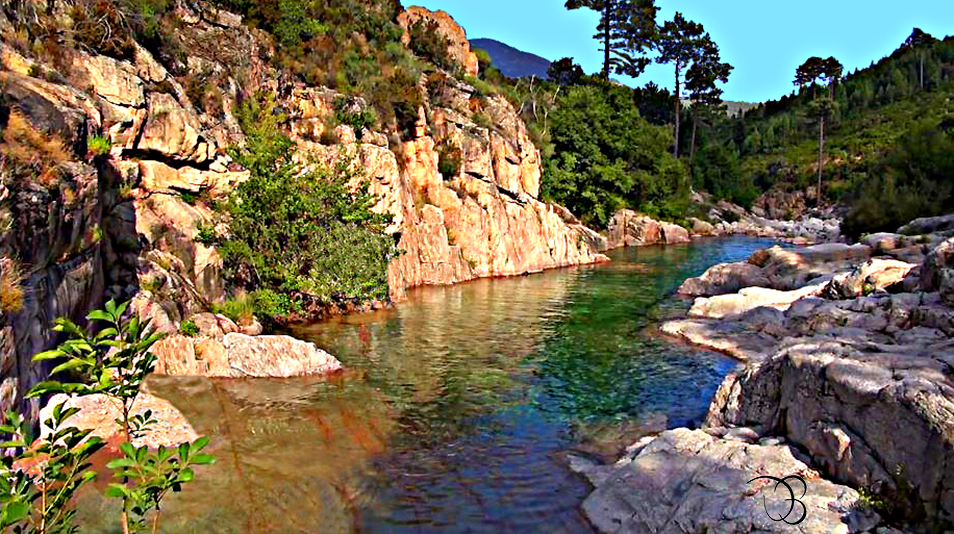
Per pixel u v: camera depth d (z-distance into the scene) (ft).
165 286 60.64
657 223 205.67
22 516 15.85
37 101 42.29
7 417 17.24
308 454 40.52
